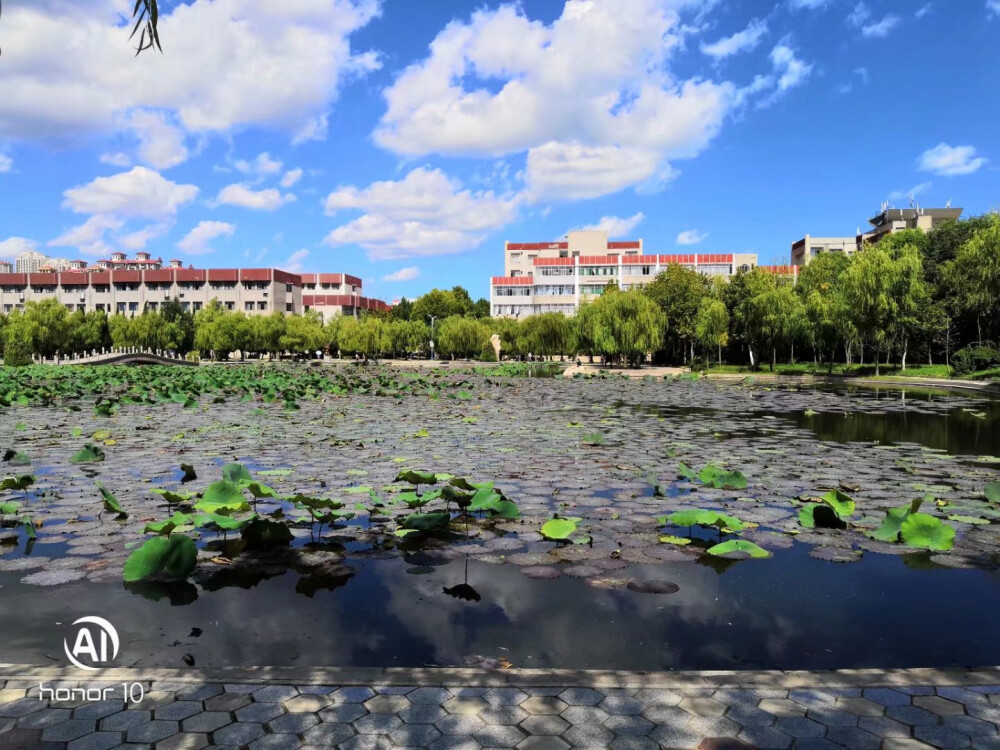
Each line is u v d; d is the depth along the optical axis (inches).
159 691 97.3
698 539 183.8
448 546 177.2
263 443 365.1
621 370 1498.5
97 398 679.1
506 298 2760.8
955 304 1194.0
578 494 237.1
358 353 2508.6
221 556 169.0
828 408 611.2
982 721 89.4
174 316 2532.0
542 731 86.9
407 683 99.8
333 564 162.6
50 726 87.8
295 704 93.7
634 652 116.8
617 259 2682.1
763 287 1414.9
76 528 190.4
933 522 173.9
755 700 95.1
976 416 538.3
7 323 2103.8
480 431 427.2
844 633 125.3
